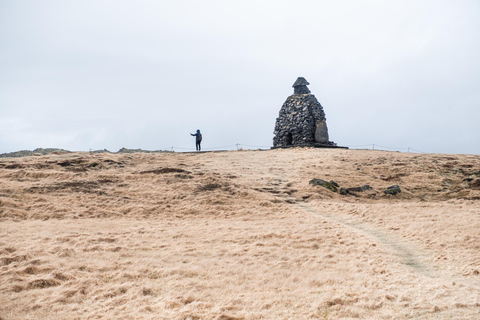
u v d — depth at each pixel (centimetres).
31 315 974
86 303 1067
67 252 1459
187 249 1591
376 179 3300
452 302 1005
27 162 3456
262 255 1536
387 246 1667
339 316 969
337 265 1419
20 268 1264
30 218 2120
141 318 969
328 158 4025
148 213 2331
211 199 2570
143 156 4128
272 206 2511
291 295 1122
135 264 1385
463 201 2516
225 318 962
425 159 3944
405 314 960
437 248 1580
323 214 2397
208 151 4950
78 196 2545
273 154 4481
